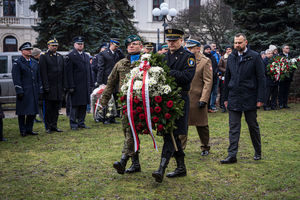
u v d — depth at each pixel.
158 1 33.31
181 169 4.43
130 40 4.61
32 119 7.35
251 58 5.02
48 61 7.40
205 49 10.05
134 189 4.00
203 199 3.74
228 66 5.23
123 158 4.20
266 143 6.28
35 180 4.31
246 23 15.70
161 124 3.91
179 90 4.02
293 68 10.77
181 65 4.17
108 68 8.48
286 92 11.16
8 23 30.27
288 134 7.04
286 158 5.28
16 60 7.14
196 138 6.82
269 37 14.77
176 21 27.62
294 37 14.07
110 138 6.89
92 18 18.22
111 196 3.79
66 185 4.14
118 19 19.48
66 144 6.36
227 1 15.88
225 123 8.36
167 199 3.71
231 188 4.05
